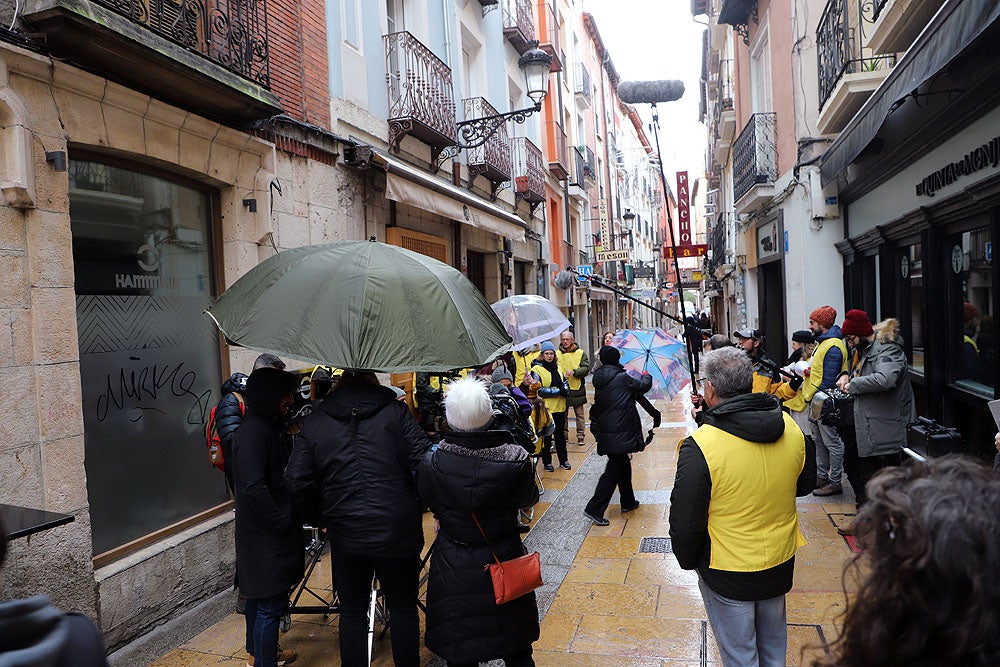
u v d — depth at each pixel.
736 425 2.80
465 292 3.69
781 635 2.93
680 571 5.09
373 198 7.95
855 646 1.07
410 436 3.36
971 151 5.91
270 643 3.38
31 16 3.69
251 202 5.67
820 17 9.74
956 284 6.70
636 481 7.86
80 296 4.35
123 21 4.06
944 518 0.97
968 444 6.50
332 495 3.27
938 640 0.96
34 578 3.71
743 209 13.82
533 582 3.05
